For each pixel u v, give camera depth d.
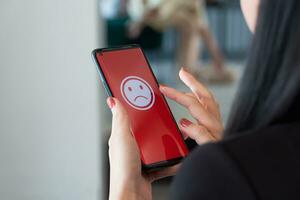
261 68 0.59
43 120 2.21
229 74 5.35
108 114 3.34
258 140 0.58
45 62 2.17
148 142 0.95
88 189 2.28
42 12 2.14
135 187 0.83
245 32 6.47
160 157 0.95
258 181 0.55
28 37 2.15
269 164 0.56
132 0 5.21
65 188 2.27
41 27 2.15
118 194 0.81
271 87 0.59
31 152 2.24
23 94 2.19
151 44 5.24
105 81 1.00
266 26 0.58
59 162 2.25
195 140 0.97
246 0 0.70
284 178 0.55
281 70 0.58
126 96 0.99
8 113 2.20
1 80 2.18
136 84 1.01
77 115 2.22
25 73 2.18
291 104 0.58
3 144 2.23
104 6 5.27
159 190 3.07
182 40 5.32
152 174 0.95
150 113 0.98
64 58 2.17
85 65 2.18
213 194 0.56
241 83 0.61
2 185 2.26
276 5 0.58
